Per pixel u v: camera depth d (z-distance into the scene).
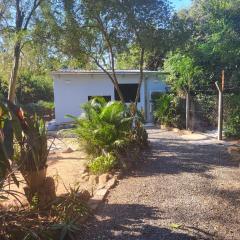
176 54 15.51
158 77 18.97
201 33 17.31
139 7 11.45
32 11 12.85
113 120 9.07
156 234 4.42
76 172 7.84
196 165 8.30
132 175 7.43
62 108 19.55
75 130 8.97
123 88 19.44
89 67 14.52
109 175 7.19
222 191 6.18
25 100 27.06
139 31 11.53
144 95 19.47
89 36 12.42
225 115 12.98
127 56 13.66
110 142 8.62
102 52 12.99
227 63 15.05
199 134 13.39
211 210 5.25
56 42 12.58
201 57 15.17
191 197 5.87
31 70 15.22
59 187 6.59
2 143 4.03
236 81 14.54
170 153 9.91
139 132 10.40
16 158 4.86
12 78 13.40
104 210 5.29
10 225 4.08
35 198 4.88
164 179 7.05
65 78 19.39
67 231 4.19
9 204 5.09
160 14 11.80
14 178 4.24
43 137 4.98
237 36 15.27
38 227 4.11
